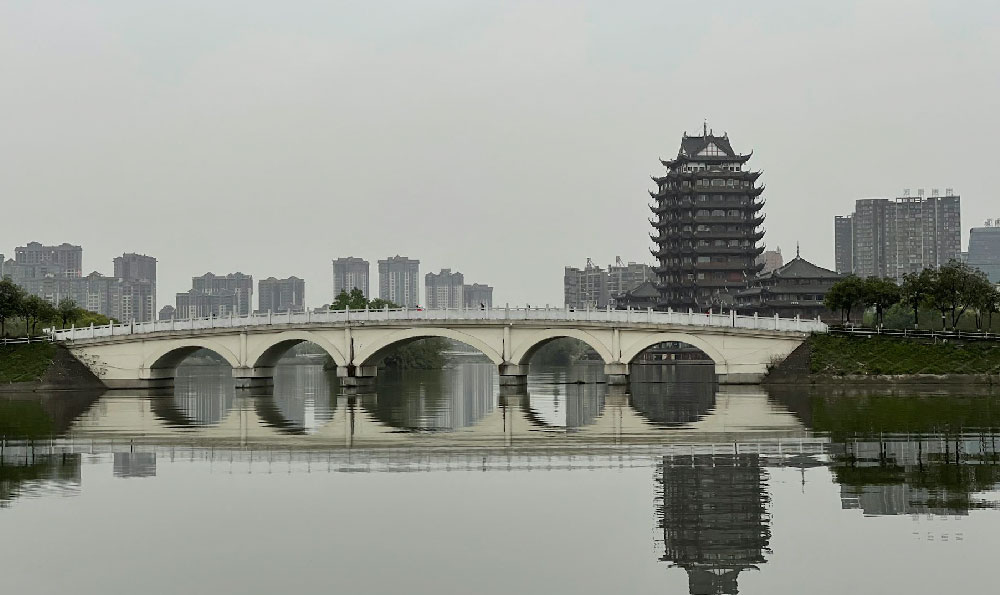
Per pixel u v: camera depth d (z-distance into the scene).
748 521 45.94
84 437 76.19
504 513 48.28
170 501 51.62
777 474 55.78
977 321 134.75
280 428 82.81
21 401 117.56
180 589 38.00
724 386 122.88
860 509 47.53
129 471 59.97
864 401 96.31
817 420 79.25
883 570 39.00
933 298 127.81
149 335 140.00
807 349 121.25
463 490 53.41
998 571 38.72
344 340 137.38
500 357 131.88
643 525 45.72
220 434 78.19
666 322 126.00
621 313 127.94
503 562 40.84
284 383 159.00
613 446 67.44
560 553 41.84
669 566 39.97
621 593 37.22
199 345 139.50
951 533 43.56
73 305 169.75
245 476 58.12
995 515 46.12
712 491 51.91
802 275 196.38
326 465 61.41
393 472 58.81
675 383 143.75
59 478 57.94
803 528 44.62
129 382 140.50
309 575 39.53
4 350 139.38
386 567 40.41
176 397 124.50
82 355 141.38
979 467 56.84
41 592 37.84
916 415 81.50
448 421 87.88
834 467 57.53
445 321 133.38
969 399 96.62
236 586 38.38
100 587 38.31
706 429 75.75
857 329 123.75
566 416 91.31
